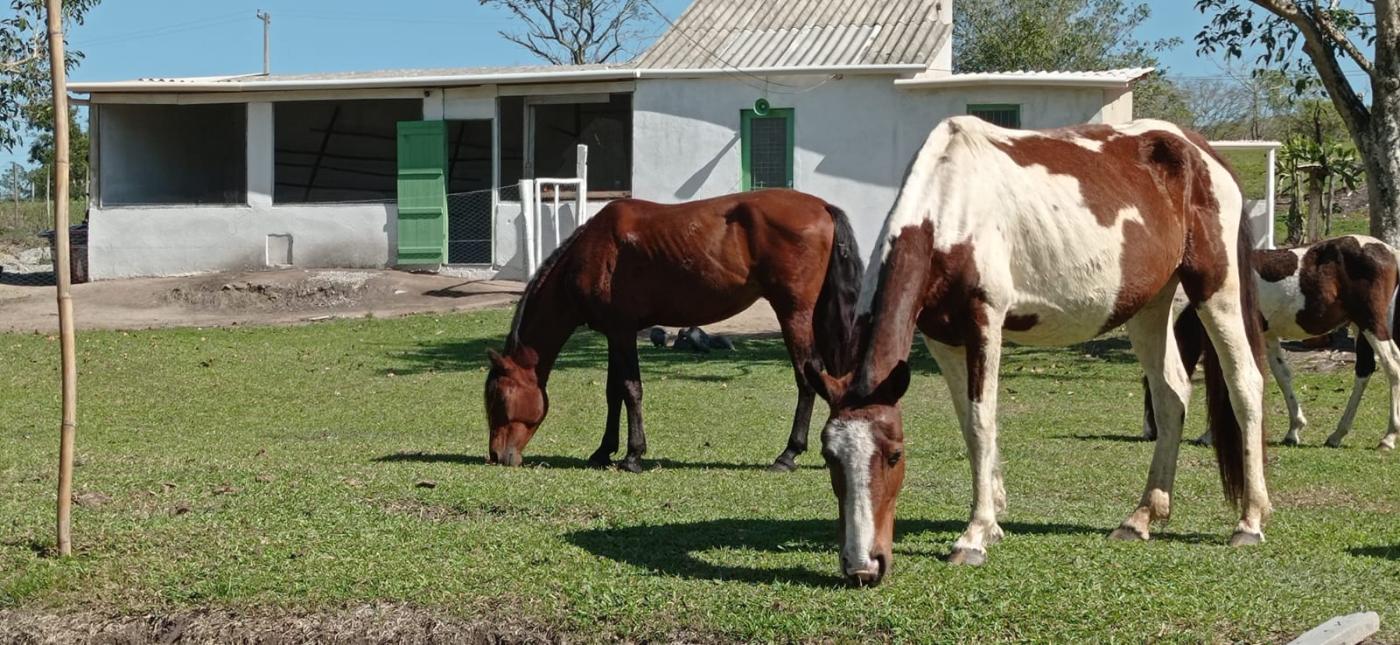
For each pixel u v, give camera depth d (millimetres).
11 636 6098
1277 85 40031
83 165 47750
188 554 6949
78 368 17844
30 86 25484
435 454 10891
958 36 47438
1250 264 7344
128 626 6105
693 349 19219
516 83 25719
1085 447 11453
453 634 5859
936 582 6039
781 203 9898
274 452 10914
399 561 6719
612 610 5895
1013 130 6875
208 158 30828
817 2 27562
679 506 8156
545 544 7043
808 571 6398
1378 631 5402
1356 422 13328
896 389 5680
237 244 26812
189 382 16844
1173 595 5832
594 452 10891
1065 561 6480
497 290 24578
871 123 24375
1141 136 7195
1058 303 6684
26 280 28406
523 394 10266
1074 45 46156
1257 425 7195
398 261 26328
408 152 26234
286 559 6805
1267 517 7406
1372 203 17891
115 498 8305
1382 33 17516
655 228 9945
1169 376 7359
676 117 25266
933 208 6293
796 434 10039
